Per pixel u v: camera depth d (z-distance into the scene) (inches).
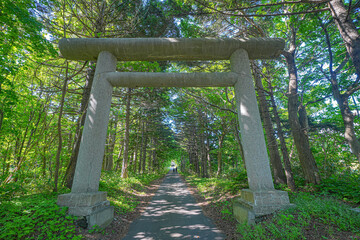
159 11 315.6
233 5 238.4
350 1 165.3
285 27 353.1
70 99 387.9
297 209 166.6
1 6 175.0
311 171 269.4
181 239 164.2
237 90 223.9
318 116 491.2
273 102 297.9
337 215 145.5
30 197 191.6
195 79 226.7
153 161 1041.5
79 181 185.6
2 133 253.8
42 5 245.6
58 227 144.0
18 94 256.2
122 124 763.4
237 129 552.1
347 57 295.9
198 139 899.4
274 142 329.4
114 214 217.9
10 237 118.1
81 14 308.5
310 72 394.9
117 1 309.4
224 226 194.4
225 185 369.1
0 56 206.8
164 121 903.1
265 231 138.6
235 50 234.1
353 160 367.6
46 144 303.6
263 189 186.2
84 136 199.5
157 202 321.1
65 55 231.8
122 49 228.7
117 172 601.9
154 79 224.7
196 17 276.1
